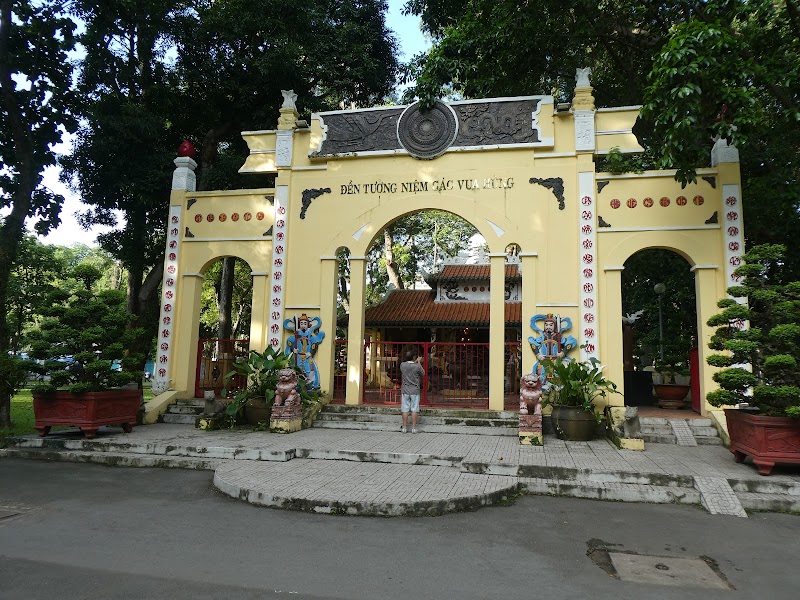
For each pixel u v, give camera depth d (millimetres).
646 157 14820
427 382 12453
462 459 8055
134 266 15523
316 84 17594
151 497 6766
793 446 7145
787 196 11188
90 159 14422
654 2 12203
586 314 11305
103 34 14125
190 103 16688
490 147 12188
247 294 29359
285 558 4727
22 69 12422
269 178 17047
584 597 4082
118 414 10172
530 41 13172
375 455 8422
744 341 7516
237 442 9297
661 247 11344
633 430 9258
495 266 11914
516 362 14094
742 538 5566
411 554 4883
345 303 28250
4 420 11266
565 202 11789
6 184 12859
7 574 4324
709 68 9125
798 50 11219
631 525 5910
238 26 15266
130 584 4133
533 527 5758
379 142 12812
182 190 13758
